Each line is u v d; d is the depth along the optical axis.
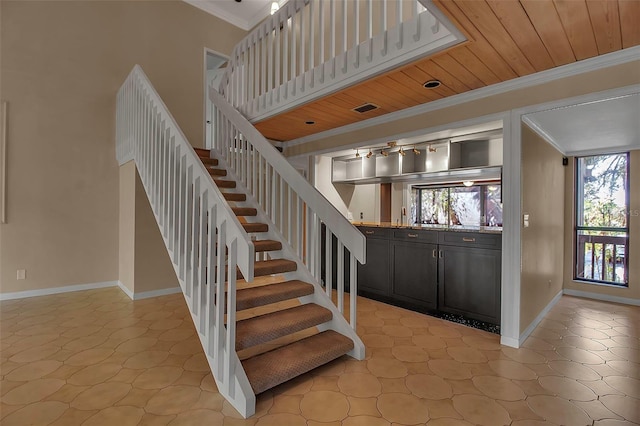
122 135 4.34
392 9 3.77
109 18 4.55
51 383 2.13
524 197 2.90
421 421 1.79
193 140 5.25
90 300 3.98
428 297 3.66
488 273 3.19
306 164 5.05
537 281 3.34
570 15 1.82
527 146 2.97
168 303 3.89
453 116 3.19
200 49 5.36
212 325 2.16
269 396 2.03
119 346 2.71
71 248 4.34
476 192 5.00
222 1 5.40
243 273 1.83
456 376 2.28
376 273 4.22
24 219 4.02
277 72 3.73
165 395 2.01
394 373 2.32
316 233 2.98
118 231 4.66
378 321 3.43
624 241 4.29
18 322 3.23
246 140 3.86
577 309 3.87
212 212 2.13
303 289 2.78
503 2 1.71
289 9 3.50
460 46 2.18
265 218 3.50
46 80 4.13
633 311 3.81
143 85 3.50
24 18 3.98
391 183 5.68
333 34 3.02
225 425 1.75
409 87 2.92
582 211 4.66
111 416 1.80
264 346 2.81
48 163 4.16
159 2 4.96
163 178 2.92
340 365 2.44
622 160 4.34
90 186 4.46
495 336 3.03
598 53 2.29
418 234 3.77
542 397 2.03
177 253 2.64
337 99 3.23
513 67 2.52
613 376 2.29
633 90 2.24
